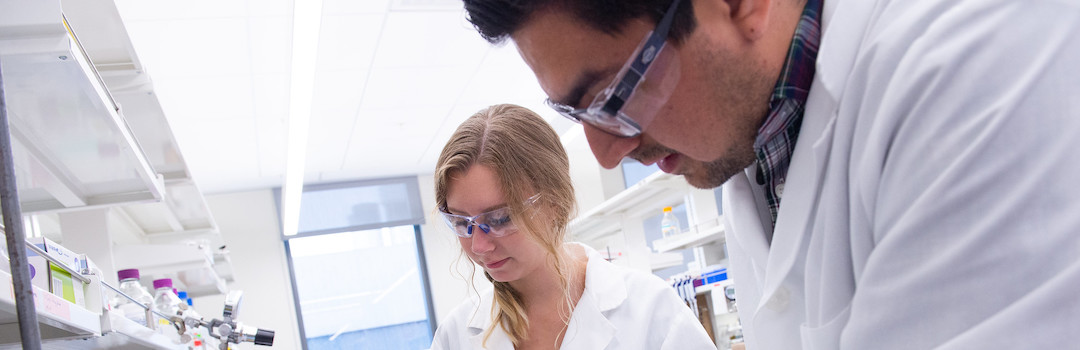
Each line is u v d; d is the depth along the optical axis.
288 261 9.02
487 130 1.61
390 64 5.58
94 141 1.90
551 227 1.64
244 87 5.63
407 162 8.67
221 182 8.28
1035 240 0.63
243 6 4.40
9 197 0.82
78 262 1.59
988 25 0.68
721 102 0.83
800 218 0.91
